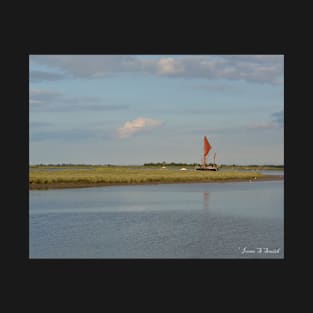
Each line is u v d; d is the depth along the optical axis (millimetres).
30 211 79062
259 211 82438
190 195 110188
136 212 79688
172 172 192125
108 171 185000
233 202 95125
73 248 52344
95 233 60656
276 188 135000
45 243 54656
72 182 129375
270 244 54875
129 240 56500
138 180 145500
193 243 55188
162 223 68688
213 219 72500
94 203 90875
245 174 189000
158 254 49781
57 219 71375
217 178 170625
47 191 113938
